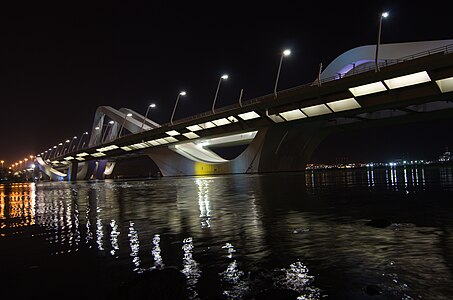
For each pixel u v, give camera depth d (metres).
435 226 8.30
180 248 7.16
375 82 43.38
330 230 8.31
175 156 90.38
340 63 59.81
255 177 48.25
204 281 5.10
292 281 4.95
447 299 4.17
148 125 102.38
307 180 35.41
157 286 4.82
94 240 8.39
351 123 63.62
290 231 8.42
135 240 8.16
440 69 38.75
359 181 30.33
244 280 5.09
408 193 17.30
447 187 20.23
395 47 52.81
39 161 172.38
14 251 7.53
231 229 9.06
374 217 9.97
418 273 5.04
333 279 4.96
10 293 4.99
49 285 5.27
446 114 54.66
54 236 9.16
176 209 14.21
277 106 56.22
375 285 4.67
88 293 4.90
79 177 137.38
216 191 24.50
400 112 57.50
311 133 66.25
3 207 18.89
